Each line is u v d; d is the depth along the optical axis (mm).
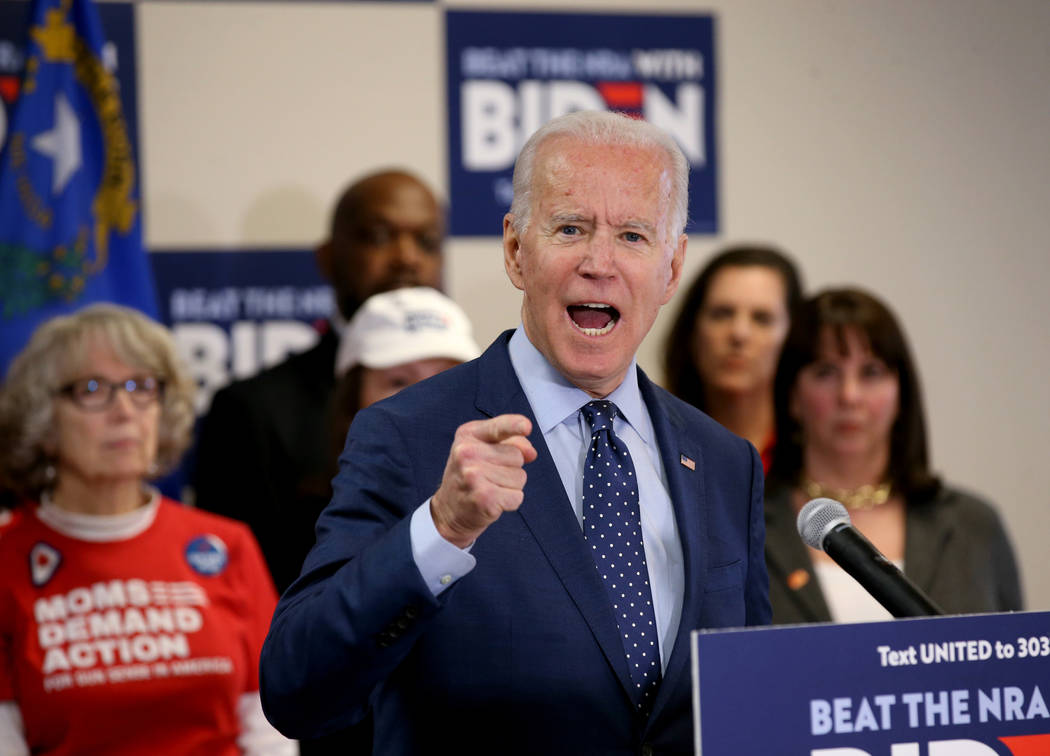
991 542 4941
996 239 7605
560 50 7172
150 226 6852
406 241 6520
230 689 4473
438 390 2730
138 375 4664
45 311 5961
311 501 5574
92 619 4375
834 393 4996
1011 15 7621
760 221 7398
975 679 1996
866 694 1954
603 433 2732
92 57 6215
